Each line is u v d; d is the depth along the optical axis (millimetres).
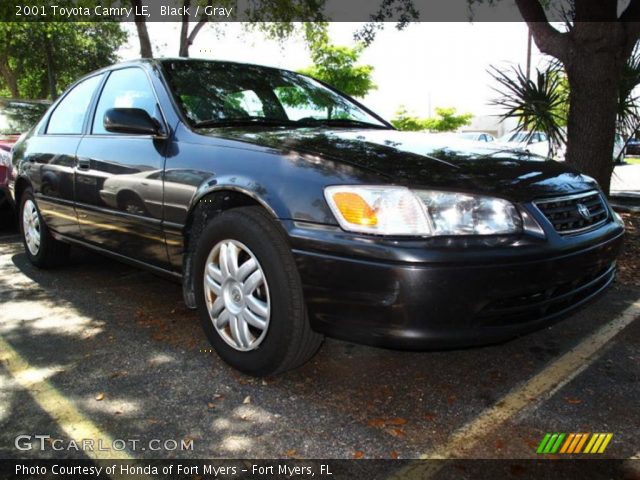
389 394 2510
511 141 7129
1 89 27875
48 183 4109
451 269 2064
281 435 2191
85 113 3936
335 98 3992
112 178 3342
